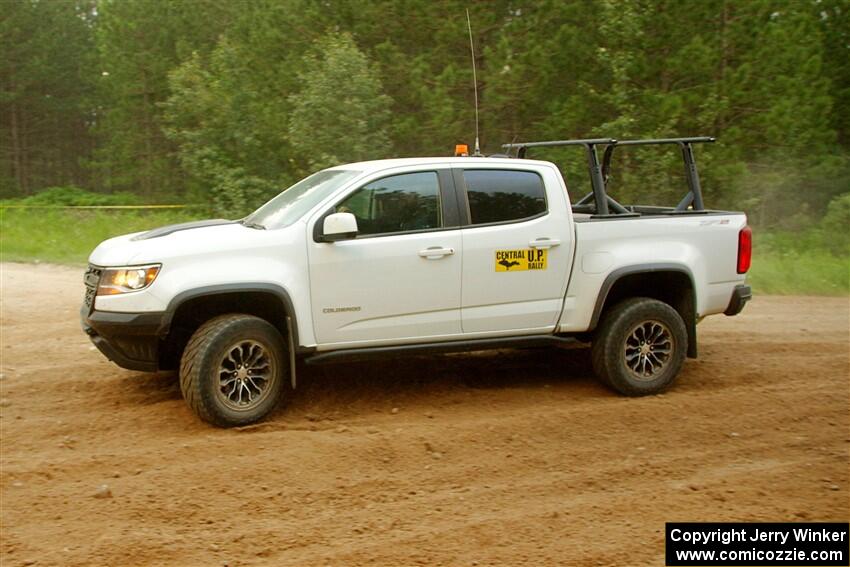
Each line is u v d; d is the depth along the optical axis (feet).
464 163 21.48
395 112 62.13
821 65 62.59
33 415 20.47
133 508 15.42
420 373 24.29
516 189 21.71
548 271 21.65
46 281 38.52
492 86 56.70
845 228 60.03
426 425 19.75
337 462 17.57
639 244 22.41
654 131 55.67
